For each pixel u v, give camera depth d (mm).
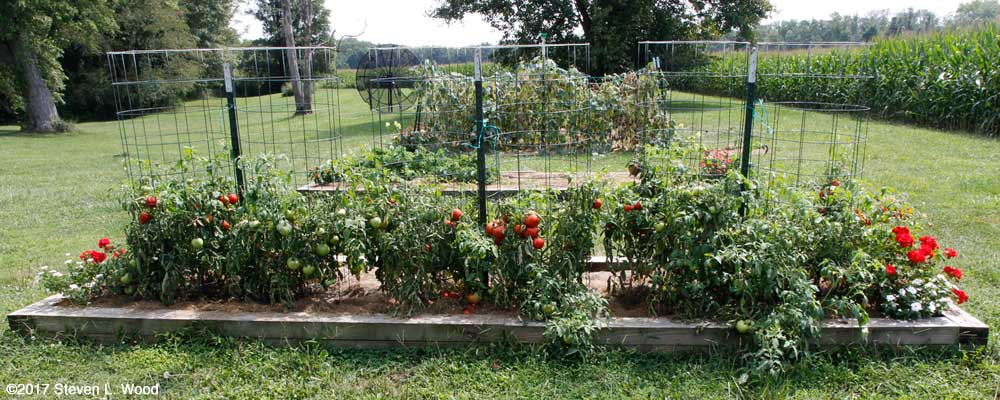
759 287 3439
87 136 20203
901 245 3641
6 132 22000
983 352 3355
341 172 3963
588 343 3387
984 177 7754
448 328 3545
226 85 4000
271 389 3184
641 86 10219
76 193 8406
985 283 4375
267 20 46406
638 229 3789
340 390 3172
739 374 3215
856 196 3822
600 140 10305
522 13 24281
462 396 3088
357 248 3557
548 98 9750
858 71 14938
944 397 3002
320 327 3604
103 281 3988
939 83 12828
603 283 4309
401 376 3322
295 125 18078
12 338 3697
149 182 3971
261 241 3777
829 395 3047
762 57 16422
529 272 3627
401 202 3785
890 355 3381
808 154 9570
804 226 3746
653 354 3473
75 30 22234
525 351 3441
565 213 3721
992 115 11922
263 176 3809
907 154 9719
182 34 33969
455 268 3814
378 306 3879
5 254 5590
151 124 22281
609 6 21766
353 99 27156
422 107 10219
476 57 3738
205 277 4168
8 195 8305
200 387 3234
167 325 3668
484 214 3887
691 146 4344
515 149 10297
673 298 3627
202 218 3836
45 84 22531
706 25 24562
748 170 3922
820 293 3744
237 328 3645
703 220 3551
